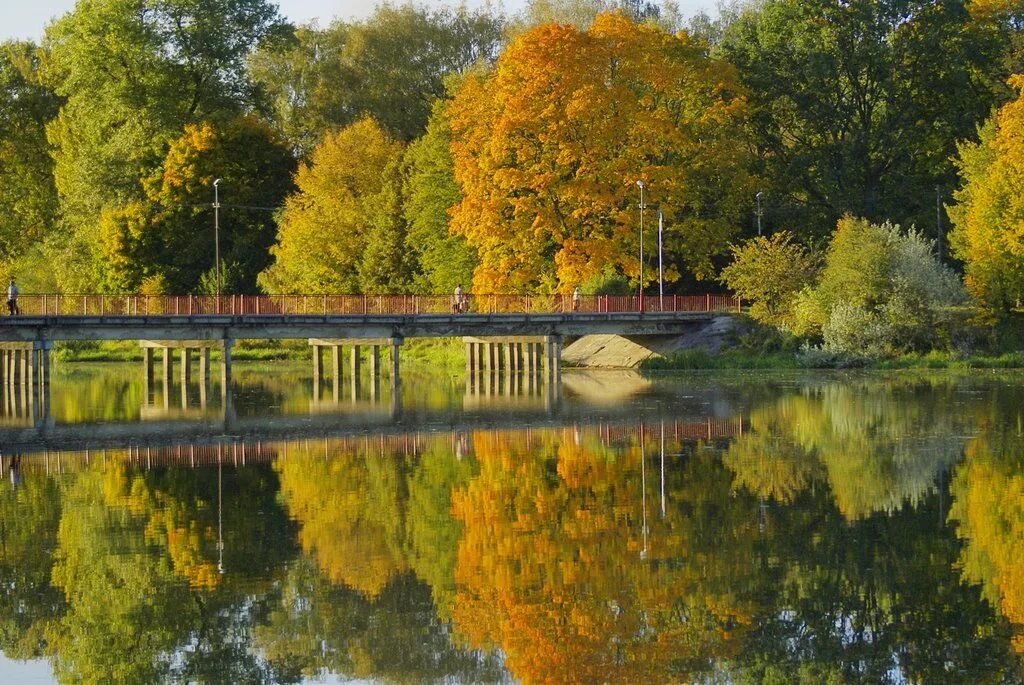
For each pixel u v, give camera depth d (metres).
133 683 28.81
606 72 101.25
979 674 28.16
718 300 103.25
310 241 117.25
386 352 123.50
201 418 69.88
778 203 113.31
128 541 39.78
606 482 47.34
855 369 91.69
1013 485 45.16
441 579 35.19
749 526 39.97
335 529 40.78
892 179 111.38
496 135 97.12
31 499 46.09
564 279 98.31
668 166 101.19
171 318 81.56
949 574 34.66
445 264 108.69
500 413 70.44
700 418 65.12
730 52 113.50
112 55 116.38
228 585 35.12
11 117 129.38
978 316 93.06
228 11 119.62
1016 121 89.56
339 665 29.62
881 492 44.41
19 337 76.19
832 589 33.66
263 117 135.50
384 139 124.75
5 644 31.31
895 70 110.00
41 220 129.38
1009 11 115.00
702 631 30.88
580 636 30.80
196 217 118.75
